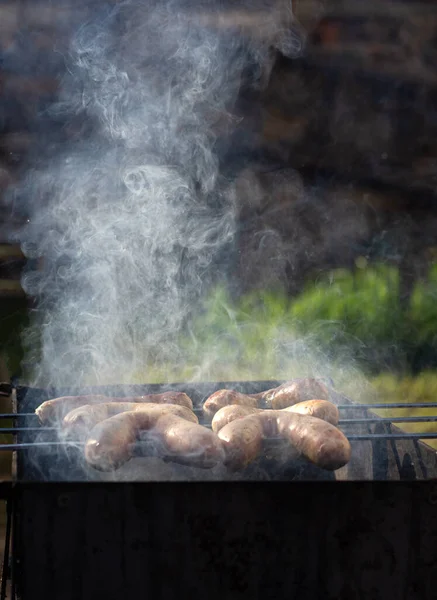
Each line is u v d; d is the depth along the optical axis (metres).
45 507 2.17
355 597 2.27
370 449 3.13
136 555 2.21
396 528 2.25
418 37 9.98
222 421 2.70
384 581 2.27
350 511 2.23
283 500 2.21
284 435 2.57
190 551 2.22
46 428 2.67
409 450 2.86
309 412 2.75
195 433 2.39
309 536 2.24
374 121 10.25
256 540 2.23
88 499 2.18
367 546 2.25
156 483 2.18
